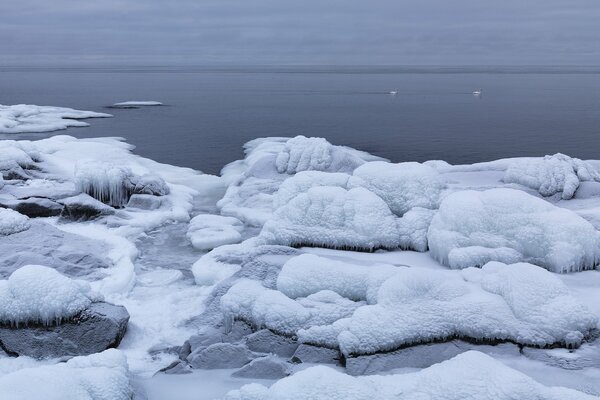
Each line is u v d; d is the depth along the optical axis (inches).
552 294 440.1
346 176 733.3
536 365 396.5
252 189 1099.3
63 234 815.1
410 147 1899.6
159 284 693.9
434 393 327.6
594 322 425.7
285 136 2177.7
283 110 3356.3
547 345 417.4
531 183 989.2
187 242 869.8
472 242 572.7
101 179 1008.9
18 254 701.3
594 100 4264.3
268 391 342.6
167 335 543.2
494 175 1088.8
